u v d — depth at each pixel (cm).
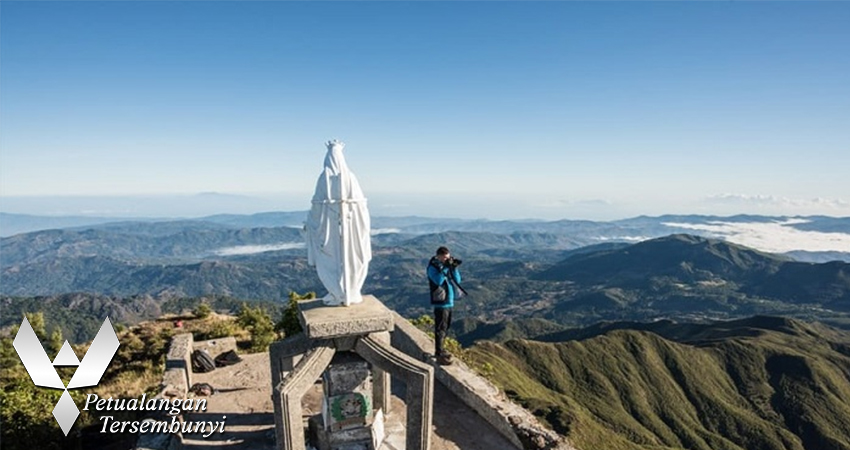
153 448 848
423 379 764
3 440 1035
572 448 863
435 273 1115
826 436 9494
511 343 12375
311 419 896
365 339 800
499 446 923
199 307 2870
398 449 859
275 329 2027
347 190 798
